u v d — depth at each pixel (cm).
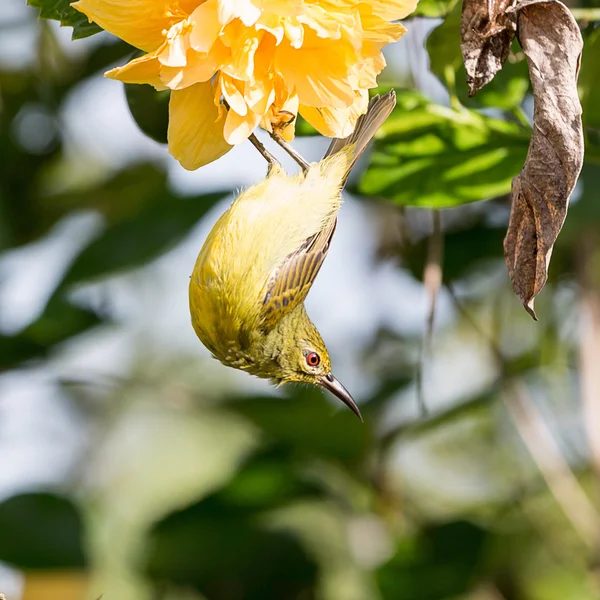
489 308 1220
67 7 620
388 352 1204
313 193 798
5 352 1024
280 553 1072
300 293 826
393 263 1188
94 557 1037
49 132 1123
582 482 1202
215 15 543
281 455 1065
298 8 543
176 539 1066
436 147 789
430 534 1077
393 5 564
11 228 1087
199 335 837
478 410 1177
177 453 1517
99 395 1444
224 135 569
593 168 930
